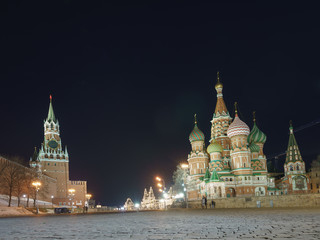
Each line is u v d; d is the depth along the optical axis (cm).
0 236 1278
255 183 10731
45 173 17550
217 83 12875
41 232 1447
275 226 1411
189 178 12225
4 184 10119
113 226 1745
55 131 18938
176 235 1154
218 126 12331
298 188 11494
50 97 19838
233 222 1762
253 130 11900
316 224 1478
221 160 11244
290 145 12056
